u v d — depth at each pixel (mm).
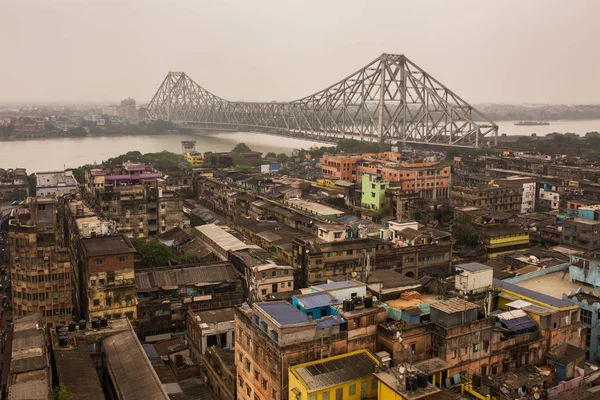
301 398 55188
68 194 174500
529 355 65812
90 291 97250
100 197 155625
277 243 130125
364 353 60656
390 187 188000
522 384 59344
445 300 68688
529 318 67375
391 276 99500
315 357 59562
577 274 88625
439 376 58406
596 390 60969
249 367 65812
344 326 61625
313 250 112500
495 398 56469
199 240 147750
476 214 154000
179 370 85812
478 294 74562
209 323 90312
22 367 64500
